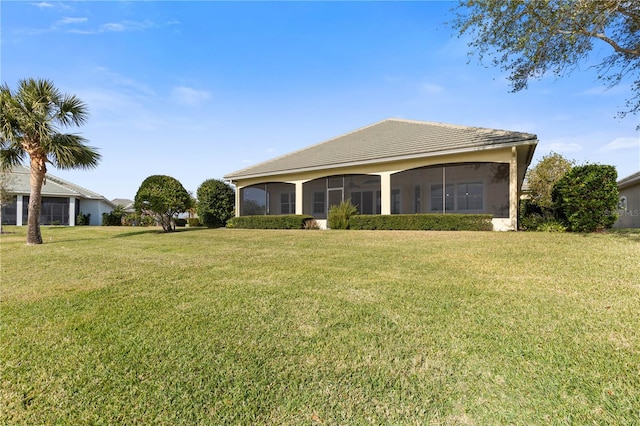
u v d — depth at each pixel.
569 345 2.67
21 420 1.93
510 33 8.66
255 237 11.79
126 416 1.95
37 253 8.66
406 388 2.16
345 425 1.84
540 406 1.95
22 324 3.38
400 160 14.30
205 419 1.91
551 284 4.44
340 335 2.96
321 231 13.62
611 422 1.80
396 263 6.09
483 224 11.64
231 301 4.01
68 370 2.46
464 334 2.92
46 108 11.14
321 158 17.45
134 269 6.11
